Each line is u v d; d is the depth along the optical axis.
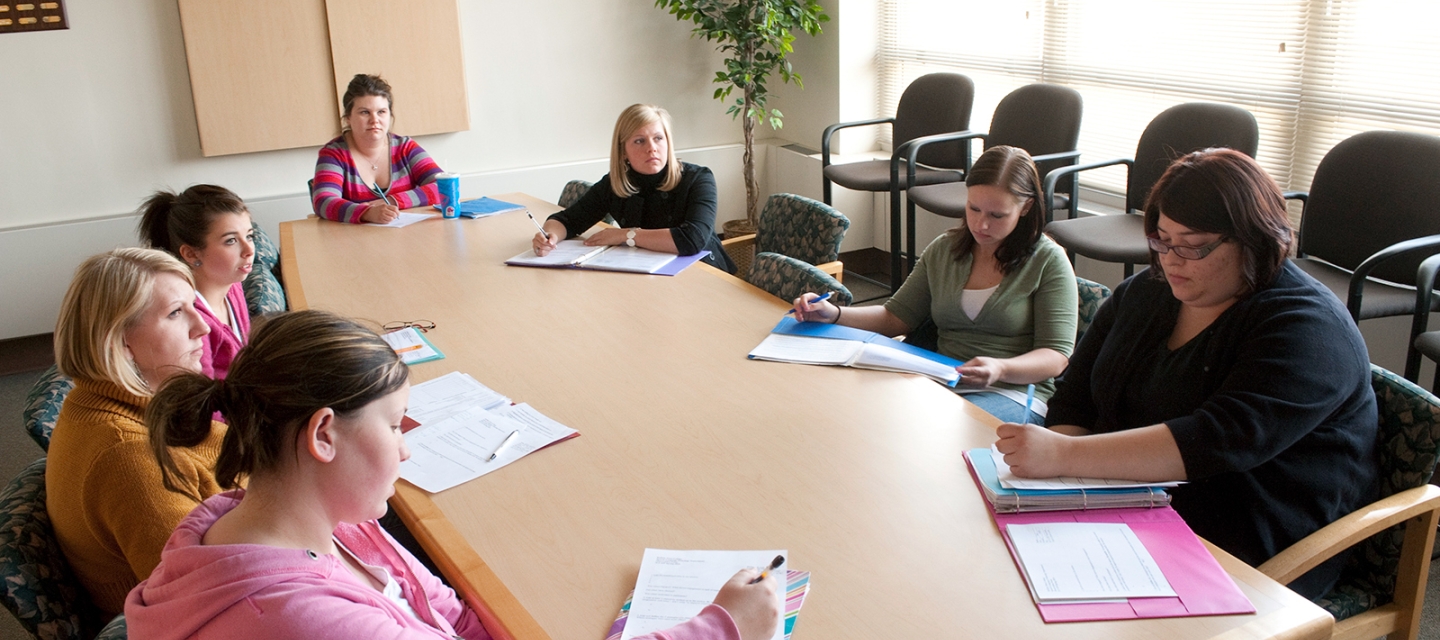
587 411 1.80
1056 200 3.62
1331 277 2.83
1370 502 1.58
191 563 0.91
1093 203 4.09
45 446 1.68
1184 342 1.68
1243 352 1.51
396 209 3.43
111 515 1.37
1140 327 1.74
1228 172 1.49
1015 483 1.41
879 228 5.13
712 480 1.53
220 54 4.16
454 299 2.53
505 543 1.38
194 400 0.95
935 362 2.00
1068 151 3.65
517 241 3.13
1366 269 2.45
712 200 3.06
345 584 0.96
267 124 4.32
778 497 1.47
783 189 5.41
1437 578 2.36
